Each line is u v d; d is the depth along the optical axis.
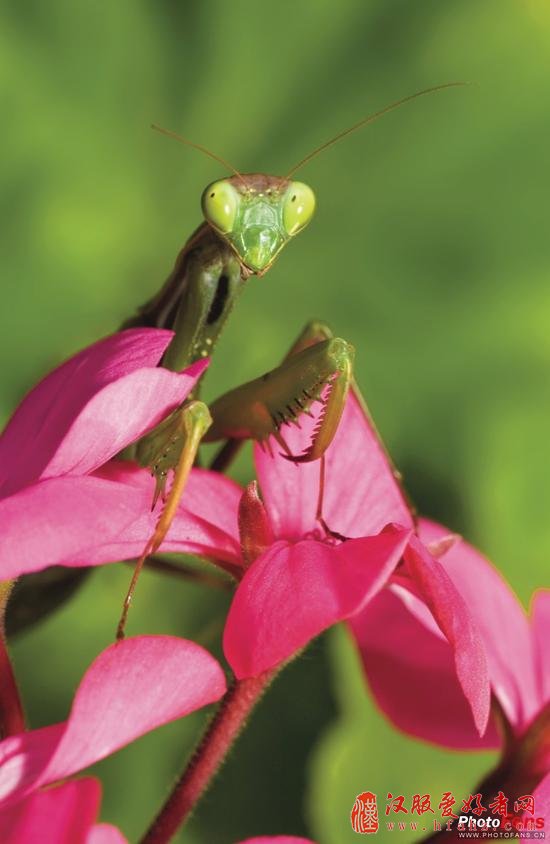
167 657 0.19
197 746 0.20
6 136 0.26
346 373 0.20
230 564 0.20
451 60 0.27
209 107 0.27
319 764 0.24
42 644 0.25
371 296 0.27
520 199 0.27
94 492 0.19
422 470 0.26
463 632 0.19
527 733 0.20
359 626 0.21
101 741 0.18
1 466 0.19
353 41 0.27
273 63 0.27
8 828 0.18
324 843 0.24
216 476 0.20
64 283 0.26
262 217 0.22
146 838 0.20
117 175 0.26
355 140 0.27
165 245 0.26
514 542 0.25
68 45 0.27
